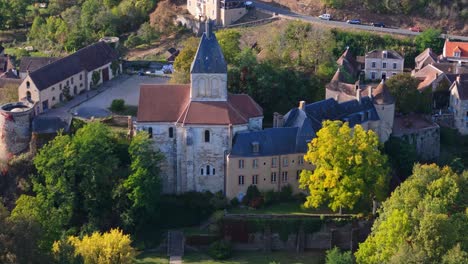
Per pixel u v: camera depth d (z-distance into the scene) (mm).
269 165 174750
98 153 173875
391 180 183500
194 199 176500
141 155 170500
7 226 133750
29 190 180000
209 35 175375
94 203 172250
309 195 176875
